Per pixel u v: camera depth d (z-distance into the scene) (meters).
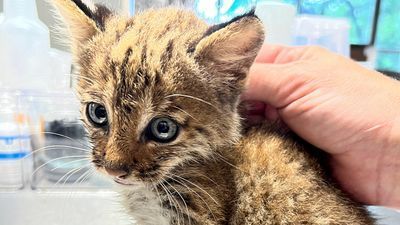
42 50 0.21
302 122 0.15
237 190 0.13
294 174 0.13
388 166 0.15
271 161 0.13
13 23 0.21
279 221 0.12
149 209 0.14
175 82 0.11
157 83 0.11
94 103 0.12
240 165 0.13
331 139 0.14
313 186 0.13
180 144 0.12
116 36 0.12
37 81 0.21
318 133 0.14
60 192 0.19
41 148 0.18
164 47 0.12
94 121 0.12
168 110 0.11
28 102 0.19
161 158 0.12
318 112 0.14
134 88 0.11
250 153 0.13
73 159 0.19
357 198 0.16
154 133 0.11
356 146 0.15
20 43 0.21
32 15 0.22
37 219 0.18
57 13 0.15
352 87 0.15
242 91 0.13
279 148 0.13
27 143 0.19
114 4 0.20
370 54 0.26
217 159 0.13
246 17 0.12
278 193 0.13
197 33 0.13
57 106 0.19
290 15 0.22
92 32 0.13
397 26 0.25
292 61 0.16
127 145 0.11
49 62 0.21
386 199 0.16
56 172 0.19
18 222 0.18
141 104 0.11
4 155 0.18
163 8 0.15
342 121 0.14
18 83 0.21
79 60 0.13
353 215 0.13
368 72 0.15
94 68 0.12
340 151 0.15
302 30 0.23
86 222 0.19
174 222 0.13
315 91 0.14
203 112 0.12
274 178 0.13
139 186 0.12
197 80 0.12
